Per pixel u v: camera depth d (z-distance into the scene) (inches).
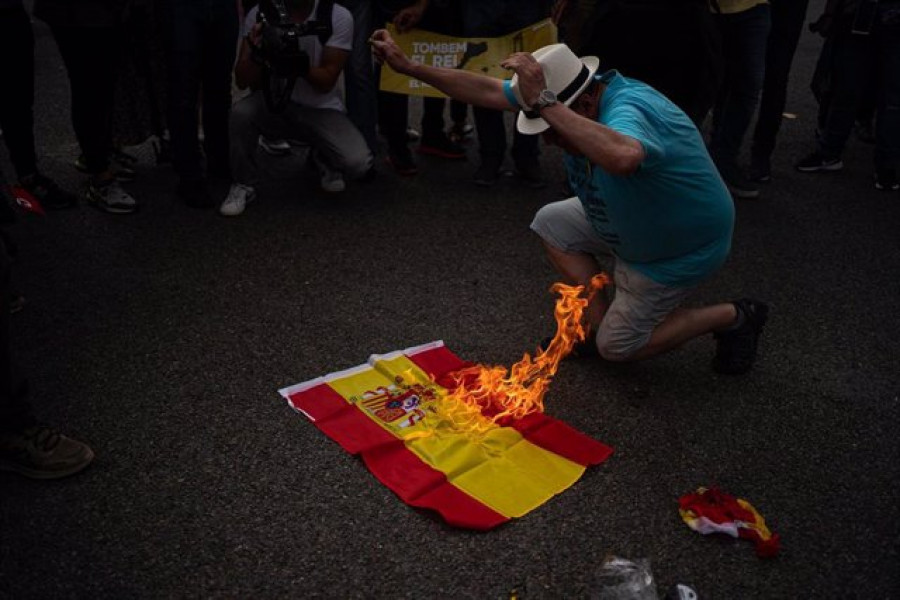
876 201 201.6
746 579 91.5
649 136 97.9
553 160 220.1
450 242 170.2
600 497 102.6
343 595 87.0
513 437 111.2
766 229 183.5
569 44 157.6
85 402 115.6
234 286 149.0
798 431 117.2
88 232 166.1
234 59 179.2
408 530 95.9
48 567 88.7
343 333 136.0
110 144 179.6
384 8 189.3
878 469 110.2
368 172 193.2
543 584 89.7
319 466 105.4
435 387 121.9
